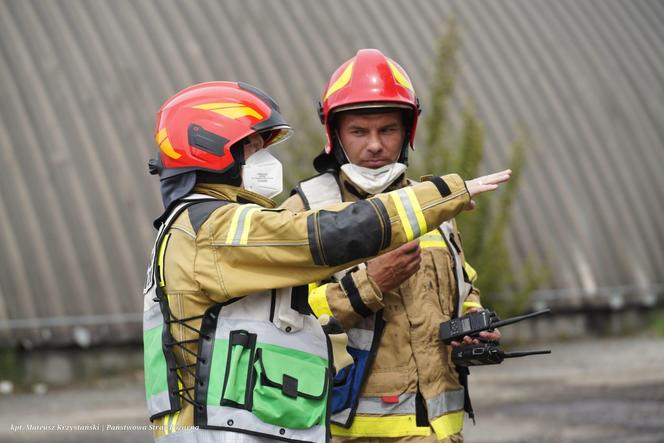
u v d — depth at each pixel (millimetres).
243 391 6578
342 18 37188
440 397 8305
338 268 6621
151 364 6945
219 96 7113
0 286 27250
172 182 7102
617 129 37375
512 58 38250
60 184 29281
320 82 34438
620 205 35469
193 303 6754
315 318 7105
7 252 27797
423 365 8297
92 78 31844
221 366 6602
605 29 41344
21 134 29906
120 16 33969
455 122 34750
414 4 39312
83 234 28656
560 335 32781
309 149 28547
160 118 7203
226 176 7102
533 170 35031
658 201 36219
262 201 7277
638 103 38625
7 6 33031
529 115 36500
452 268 8773
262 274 6625
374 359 8305
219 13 35438
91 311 27688
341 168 8727
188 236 6805
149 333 7043
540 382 23344
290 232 6523
